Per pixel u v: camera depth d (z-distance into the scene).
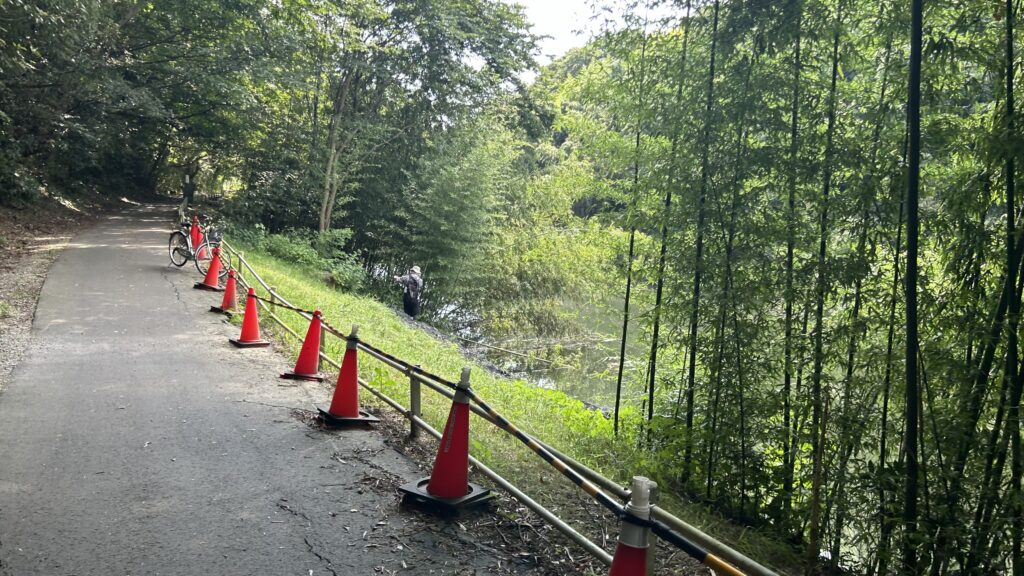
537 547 3.96
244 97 22.11
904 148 5.19
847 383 5.35
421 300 23.28
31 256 14.05
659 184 6.82
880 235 5.46
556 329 22.83
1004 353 4.52
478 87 23.95
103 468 4.71
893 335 5.27
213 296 11.80
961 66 5.28
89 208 24.30
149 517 4.04
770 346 6.14
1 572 3.35
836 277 5.48
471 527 4.14
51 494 4.26
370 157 25.12
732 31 6.34
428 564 3.67
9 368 7.07
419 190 24.11
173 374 7.20
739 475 6.04
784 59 6.23
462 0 24.30
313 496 4.45
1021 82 4.57
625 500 3.25
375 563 3.65
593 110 8.59
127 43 21.72
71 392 6.38
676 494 6.29
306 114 25.98
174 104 25.77
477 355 17.39
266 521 4.07
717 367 6.23
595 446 7.03
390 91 24.56
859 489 5.10
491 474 4.46
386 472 4.92
